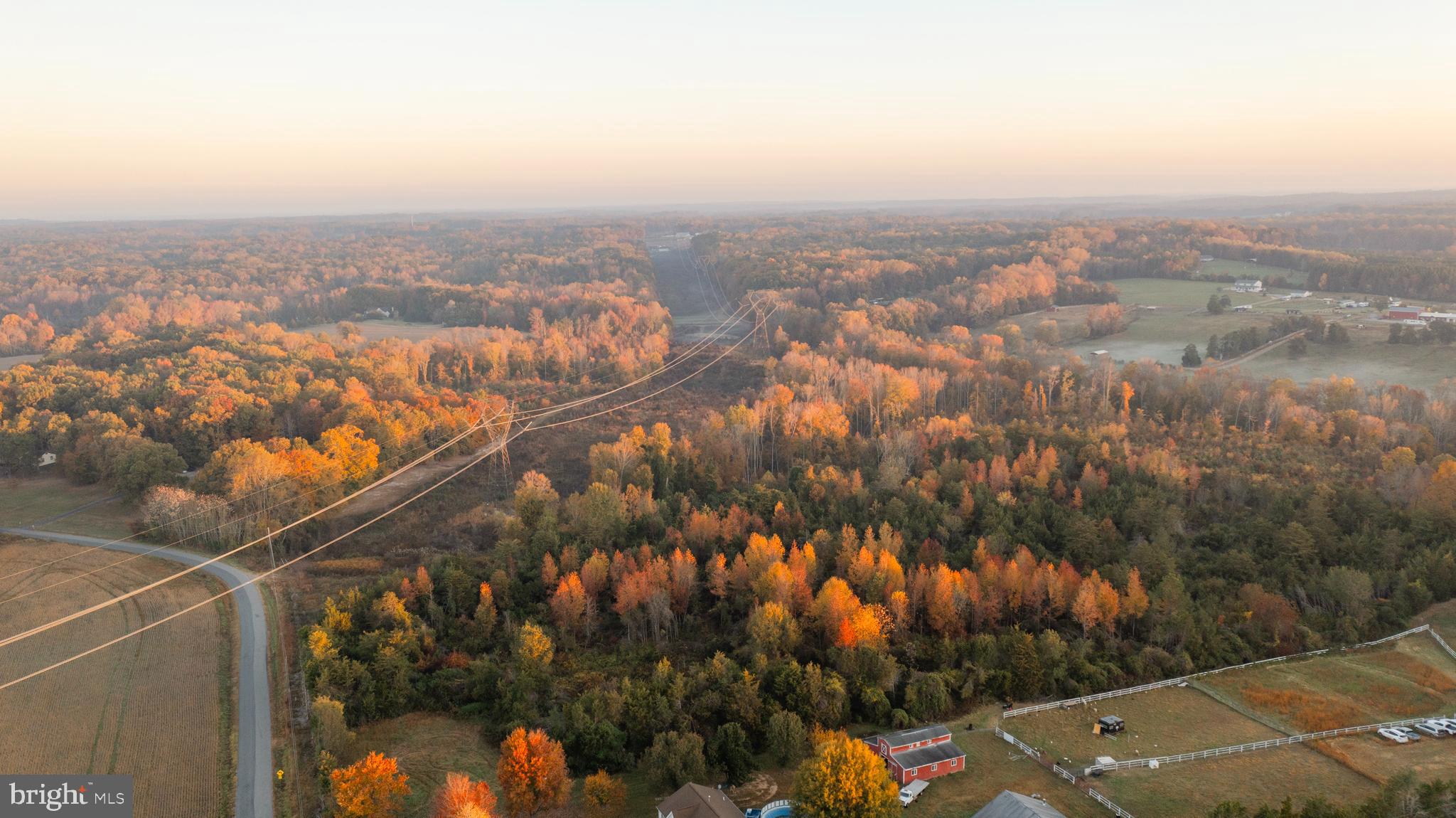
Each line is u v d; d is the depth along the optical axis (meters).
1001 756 94.25
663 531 149.00
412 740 98.69
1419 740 94.56
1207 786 87.00
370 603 122.75
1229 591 127.75
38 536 157.38
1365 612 121.50
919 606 124.69
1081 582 124.69
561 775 84.00
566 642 120.00
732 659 109.81
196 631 120.56
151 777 89.38
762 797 88.06
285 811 84.44
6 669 110.56
